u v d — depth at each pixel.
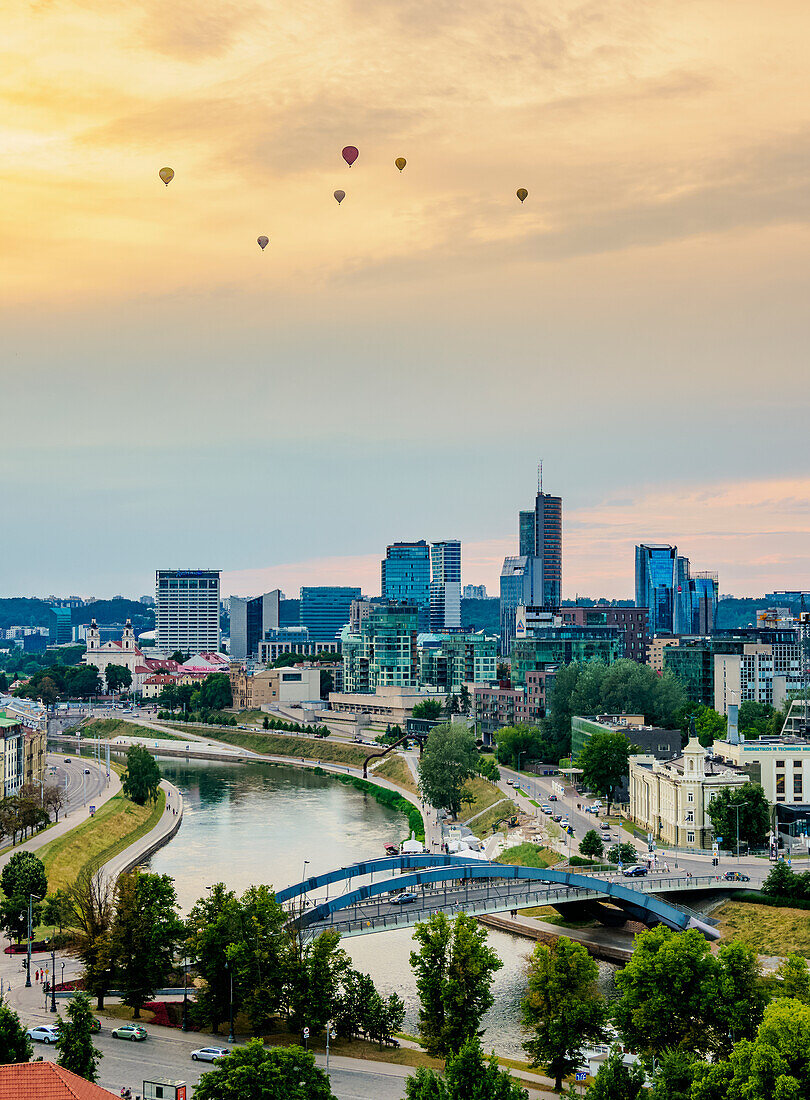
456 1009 161.00
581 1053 161.38
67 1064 135.88
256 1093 128.00
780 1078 125.06
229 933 168.12
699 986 154.50
